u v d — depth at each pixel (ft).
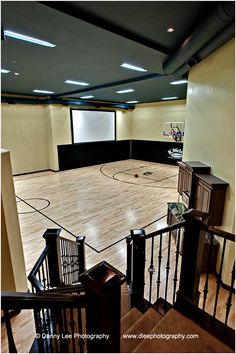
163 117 38.29
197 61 11.98
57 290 5.13
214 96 11.14
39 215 18.24
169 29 9.45
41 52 12.13
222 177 10.39
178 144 36.94
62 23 8.57
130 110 43.09
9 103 28.22
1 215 7.29
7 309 3.14
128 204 20.74
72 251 10.63
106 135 39.86
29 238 14.67
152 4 7.44
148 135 41.55
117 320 3.43
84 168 36.60
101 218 17.76
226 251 9.47
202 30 8.45
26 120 30.37
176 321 5.83
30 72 16.79
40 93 28.37
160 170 35.01
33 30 9.21
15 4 7.12
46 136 33.01
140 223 16.94
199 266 6.09
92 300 3.15
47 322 5.69
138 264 8.04
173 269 11.37
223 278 9.64
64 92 27.50
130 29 9.43
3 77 18.42
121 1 7.26
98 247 13.73
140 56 12.76
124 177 30.73
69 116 33.63
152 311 7.00
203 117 12.75
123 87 23.29
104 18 8.43
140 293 8.29
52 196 22.74
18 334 7.25
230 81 9.49
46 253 7.22
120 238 14.78
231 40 9.25
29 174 31.86
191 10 7.87
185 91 26.13
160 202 21.26
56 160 33.14
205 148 12.53
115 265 12.00
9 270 7.73
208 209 10.20
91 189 25.21
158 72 16.08
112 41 10.48
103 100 36.14
